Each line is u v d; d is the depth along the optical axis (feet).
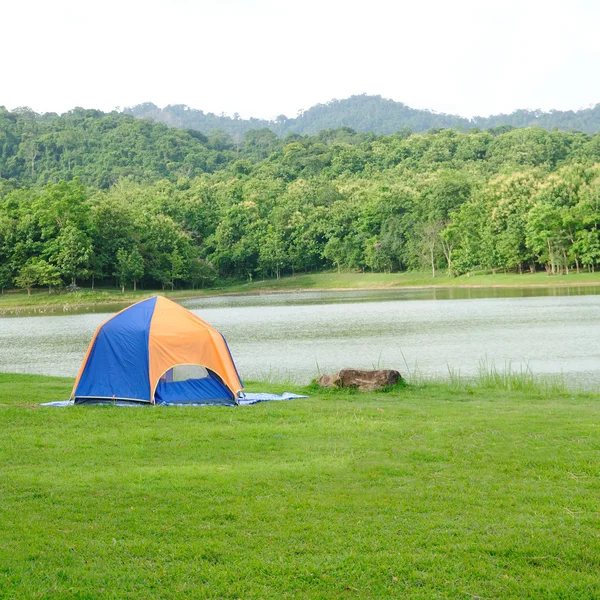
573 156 567.18
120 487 34.83
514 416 52.85
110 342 61.77
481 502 32.17
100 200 407.64
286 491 34.12
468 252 358.43
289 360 105.60
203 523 30.04
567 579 24.45
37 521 30.37
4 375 83.87
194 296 379.35
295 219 464.24
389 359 103.45
